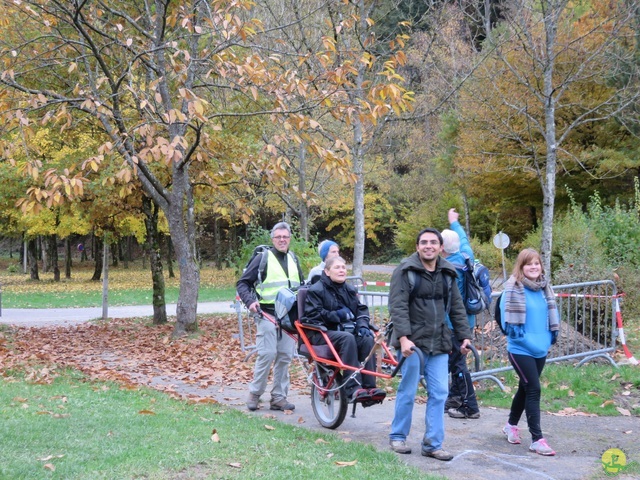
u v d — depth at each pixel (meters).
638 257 16.69
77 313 20.72
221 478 4.44
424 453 5.50
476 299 7.11
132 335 14.39
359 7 13.12
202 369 10.00
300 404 7.68
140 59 11.78
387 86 9.77
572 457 5.57
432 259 5.40
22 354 11.02
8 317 19.56
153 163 14.91
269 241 20.61
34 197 9.83
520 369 5.75
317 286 6.30
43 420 5.86
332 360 6.17
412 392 5.54
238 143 14.41
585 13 16.42
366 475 4.69
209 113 14.03
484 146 22.45
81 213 17.59
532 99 18.05
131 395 7.55
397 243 39.31
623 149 23.61
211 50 11.23
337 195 26.17
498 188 27.67
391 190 39.19
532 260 5.75
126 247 55.03
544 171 23.70
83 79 13.17
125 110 13.63
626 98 15.87
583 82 21.12
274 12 15.20
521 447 5.86
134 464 4.64
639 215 19.61
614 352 9.53
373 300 10.08
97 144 14.94
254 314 7.16
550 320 5.77
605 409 7.18
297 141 10.31
